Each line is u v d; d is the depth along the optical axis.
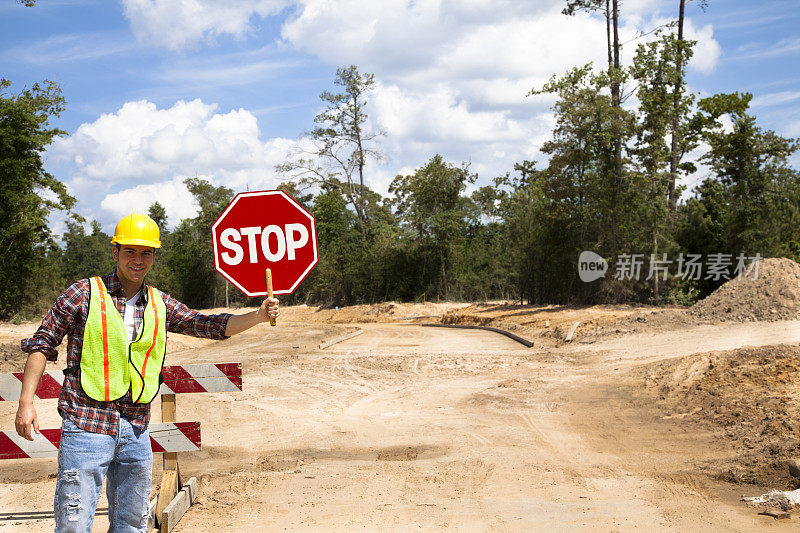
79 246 83.31
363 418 10.30
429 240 50.56
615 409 10.25
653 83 32.12
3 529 5.16
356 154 55.78
